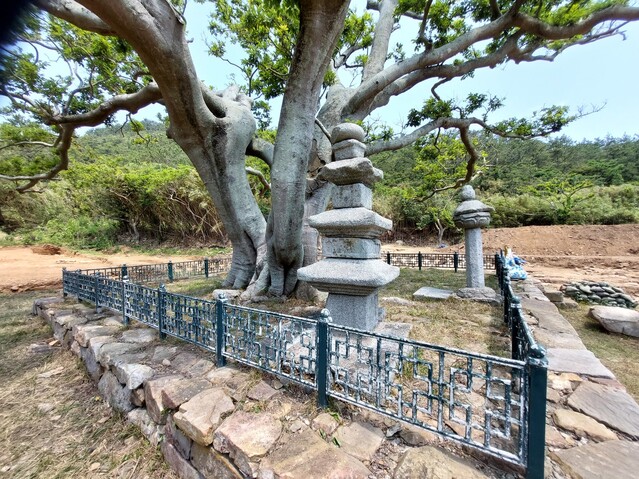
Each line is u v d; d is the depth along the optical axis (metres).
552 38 6.82
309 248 6.15
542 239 16.86
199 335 3.33
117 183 19.25
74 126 6.77
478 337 3.68
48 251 16.42
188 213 19.83
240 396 2.51
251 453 1.87
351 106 6.80
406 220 24.98
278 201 4.81
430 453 1.81
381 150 7.86
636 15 6.14
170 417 2.50
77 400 3.46
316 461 1.79
